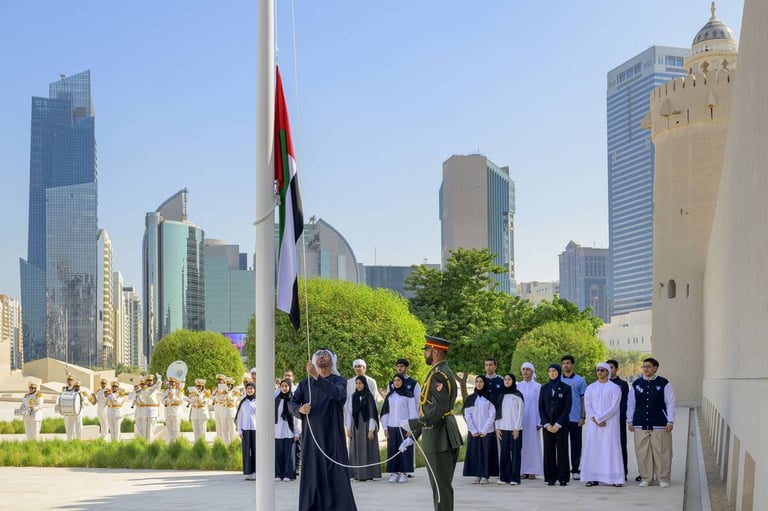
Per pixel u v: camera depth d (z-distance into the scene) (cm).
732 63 5456
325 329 3572
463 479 1472
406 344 3675
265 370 767
